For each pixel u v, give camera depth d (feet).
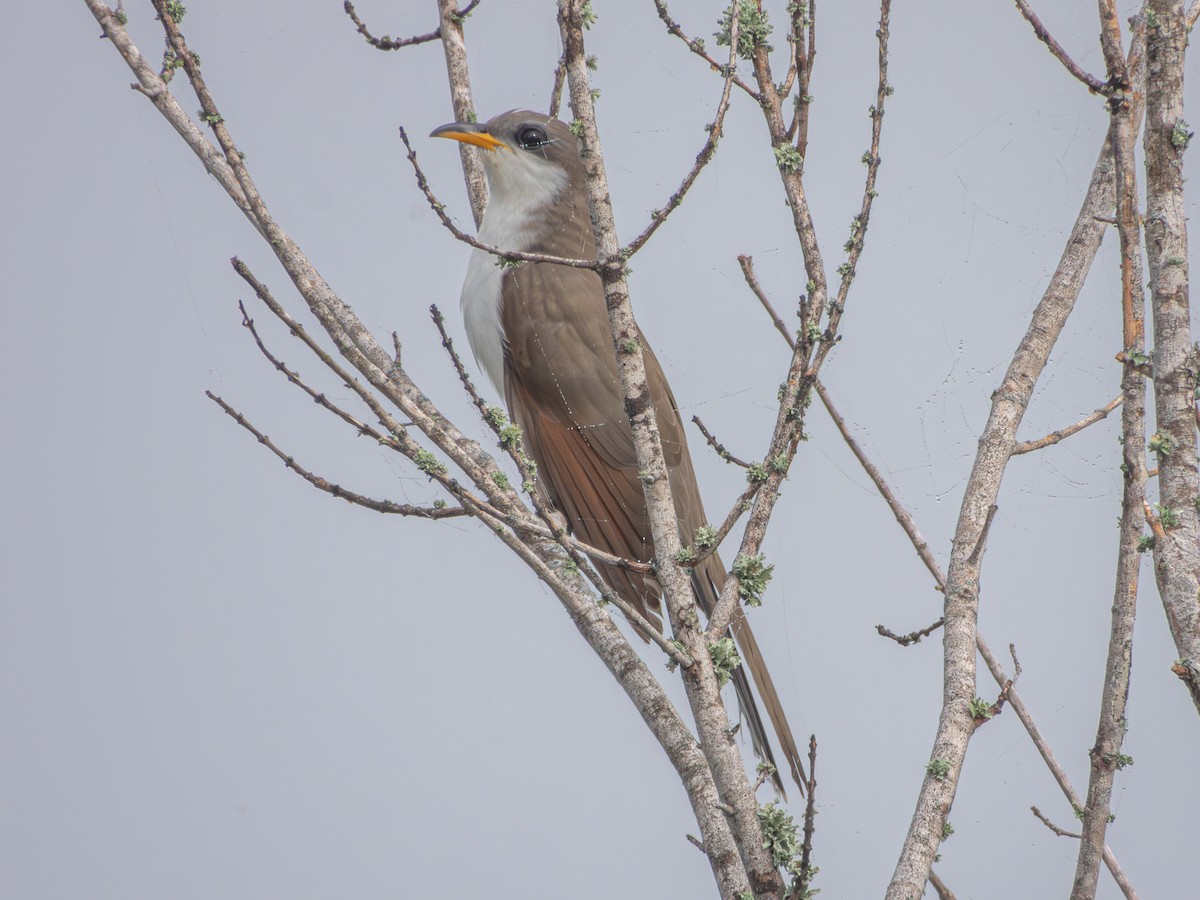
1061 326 21.95
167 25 24.86
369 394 21.21
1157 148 18.21
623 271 19.47
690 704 19.21
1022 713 23.62
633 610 19.15
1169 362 17.66
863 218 21.02
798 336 20.88
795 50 21.43
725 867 19.76
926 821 17.93
